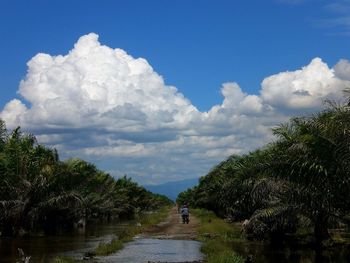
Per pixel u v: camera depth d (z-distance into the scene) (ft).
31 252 89.61
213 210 220.43
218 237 113.39
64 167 130.00
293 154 66.13
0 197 121.60
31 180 123.95
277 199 91.86
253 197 94.68
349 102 62.39
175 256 82.07
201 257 80.74
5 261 76.43
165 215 255.91
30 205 124.57
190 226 159.84
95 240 115.44
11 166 120.78
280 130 74.64
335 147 61.57
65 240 115.14
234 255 71.72
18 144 125.08
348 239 96.84
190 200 417.49
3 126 123.44
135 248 94.94
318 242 90.48
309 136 61.67
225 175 144.97
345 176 62.34
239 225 143.02
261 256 82.53
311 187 66.33
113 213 251.60
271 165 69.87
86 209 170.91
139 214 323.57
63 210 139.95
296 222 92.73
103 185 214.69
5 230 123.75
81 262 73.87
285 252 87.66
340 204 67.05
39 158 127.13
